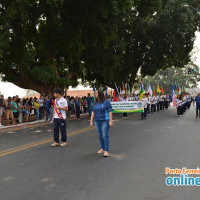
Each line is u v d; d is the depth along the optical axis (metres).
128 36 29.73
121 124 14.61
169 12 27.36
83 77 30.06
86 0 18.39
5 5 18.34
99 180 5.05
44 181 5.08
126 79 32.19
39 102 18.94
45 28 20.78
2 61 19.48
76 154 7.28
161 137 9.77
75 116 21.48
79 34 19.19
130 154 7.12
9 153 7.61
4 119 19.20
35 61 21.64
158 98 25.75
